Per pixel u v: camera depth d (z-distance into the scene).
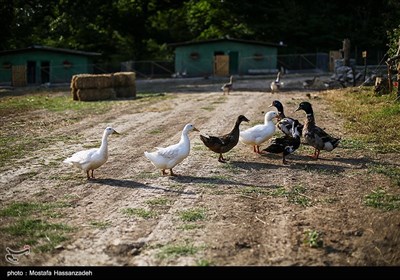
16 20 43.47
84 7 44.47
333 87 25.55
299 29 48.94
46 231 6.69
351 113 15.71
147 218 7.12
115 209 7.52
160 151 9.20
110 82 23.48
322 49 49.03
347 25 49.19
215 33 50.59
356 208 7.42
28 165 10.28
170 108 19.08
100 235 6.54
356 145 11.53
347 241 6.28
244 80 37.03
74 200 7.99
